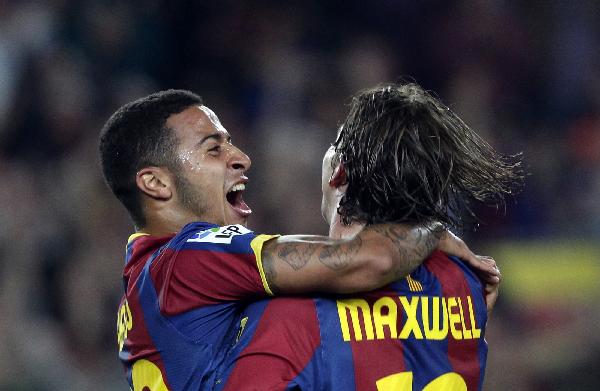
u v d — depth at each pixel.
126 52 31.03
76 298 23.92
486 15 32.97
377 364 9.67
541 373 22.50
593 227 27.64
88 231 25.06
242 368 9.58
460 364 10.16
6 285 24.14
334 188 10.45
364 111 10.17
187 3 32.06
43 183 26.97
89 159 26.98
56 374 22.44
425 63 32.50
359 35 32.69
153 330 10.11
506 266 26.14
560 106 32.88
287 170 26.89
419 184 9.90
